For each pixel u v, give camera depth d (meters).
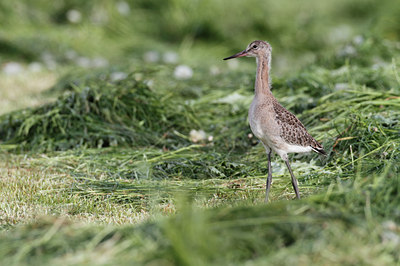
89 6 23.52
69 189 9.59
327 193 7.15
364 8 27.16
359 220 6.45
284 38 23.11
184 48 21.72
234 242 6.15
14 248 6.49
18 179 10.09
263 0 25.23
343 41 22.55
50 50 20.31
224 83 15.79
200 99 14.20
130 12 24.08
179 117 13.16
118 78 15.18
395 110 11.09
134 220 8.11
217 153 11.16
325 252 5.95
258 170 10.38
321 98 12.24
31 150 11.95
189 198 9.05
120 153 11.48
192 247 5.95
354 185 7.26
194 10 24.00
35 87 16.88
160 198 9.03
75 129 12.31
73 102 12.95
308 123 11.88
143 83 13.74
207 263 5.81
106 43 21.72
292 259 5.86
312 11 25.88
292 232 6.26
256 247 6.07
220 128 12.86
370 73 13.65
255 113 9.02
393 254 5.99
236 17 24.05
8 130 12.78
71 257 6.14
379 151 9.56
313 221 6.45
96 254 6.18
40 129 12.37
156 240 6.37
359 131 10.23
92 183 9.88
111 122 12.60
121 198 9.24
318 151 9.37
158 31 23.58
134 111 12.90
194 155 11.08
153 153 11.34
